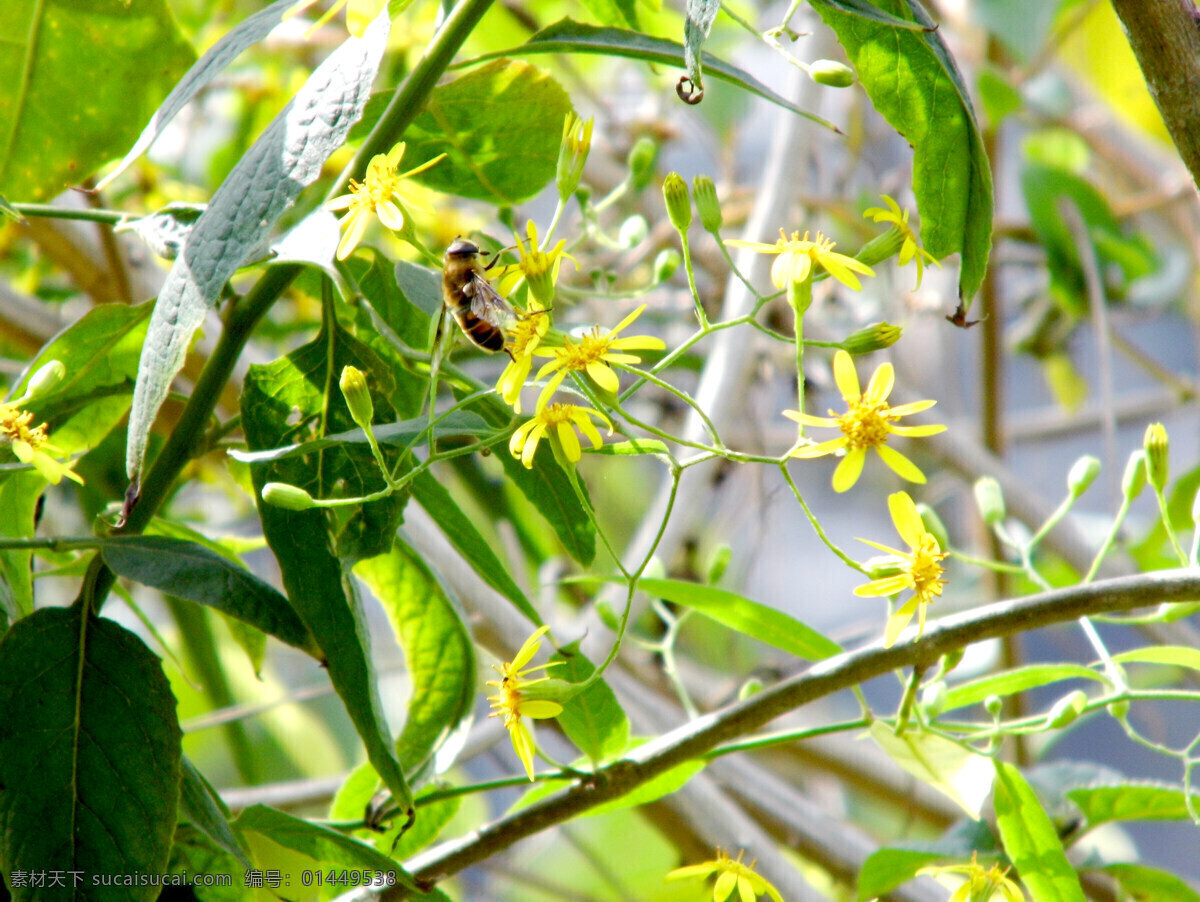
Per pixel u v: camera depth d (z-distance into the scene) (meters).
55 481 0.41
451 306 0.41
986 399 0.80
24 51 0.45
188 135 0.78
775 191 0.71
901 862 0.47
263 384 0.42
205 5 0.74
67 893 0.39
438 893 0.42
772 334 0.41
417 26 0.67
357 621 0.41
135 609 0.44
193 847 0.42
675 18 0.78
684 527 0.63
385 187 0.40
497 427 0.42
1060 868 0.43
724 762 0.61
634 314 0.40
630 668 0.70
